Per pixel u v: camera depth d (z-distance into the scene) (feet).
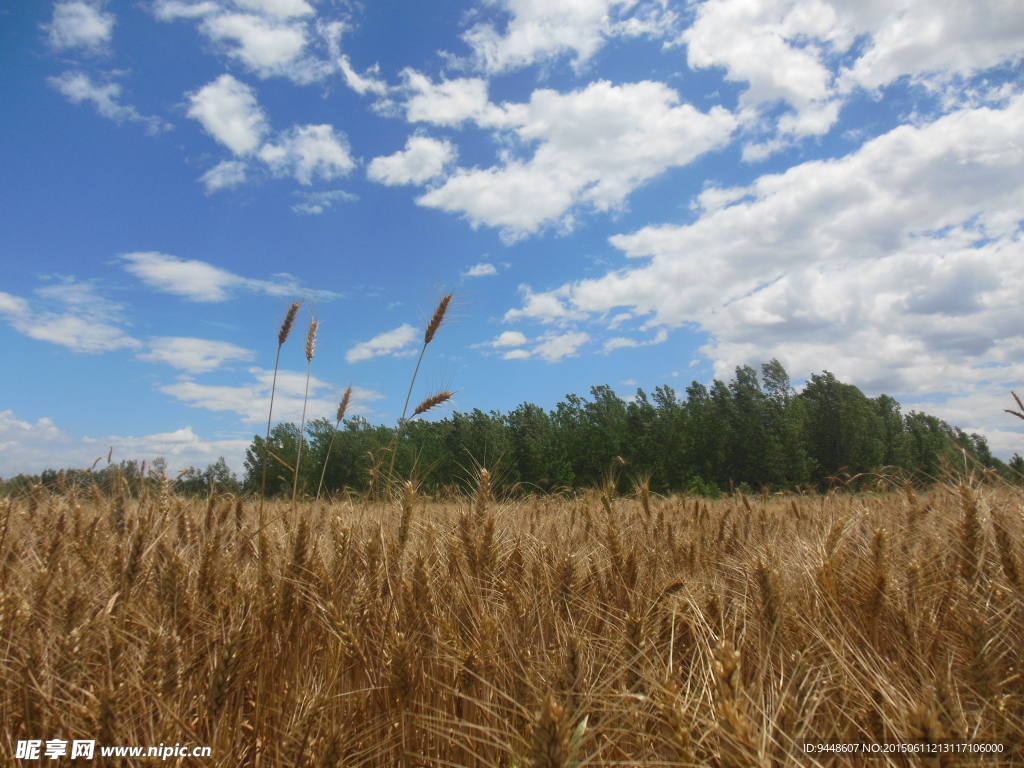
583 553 14.70
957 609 9.39
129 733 7.61
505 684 9.53
